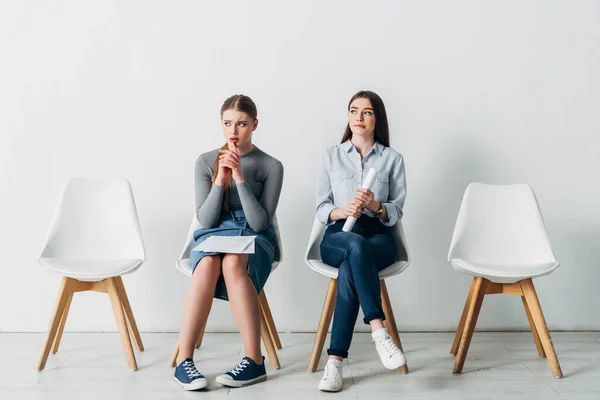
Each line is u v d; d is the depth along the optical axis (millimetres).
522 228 2543
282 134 2926
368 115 2508
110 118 2912
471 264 2350
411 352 2613
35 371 2328
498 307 2979
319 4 2906
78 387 2137
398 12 2908
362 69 2918
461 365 2303
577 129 2936
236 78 2916
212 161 2430
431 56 2916
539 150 2936
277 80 2916
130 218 2605
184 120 2916
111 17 2898
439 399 2018
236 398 2023
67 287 2385
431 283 2967
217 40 2908
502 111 2934
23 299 2936
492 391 2098
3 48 2898
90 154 2914
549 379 2230
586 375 2277
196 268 2191
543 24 2916
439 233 2957
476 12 2914
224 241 2211
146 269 2941
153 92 2912
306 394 2068
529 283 2326
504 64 2922
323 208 2479
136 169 2920
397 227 2490
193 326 2152
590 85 2926
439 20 2914
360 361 2480
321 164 2576
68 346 2701
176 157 2922
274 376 2275
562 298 2969
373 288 2154
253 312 2178
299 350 2641
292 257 2949
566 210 2947
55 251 2531
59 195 2629
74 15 2898
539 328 2305
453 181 2945
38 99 2904
